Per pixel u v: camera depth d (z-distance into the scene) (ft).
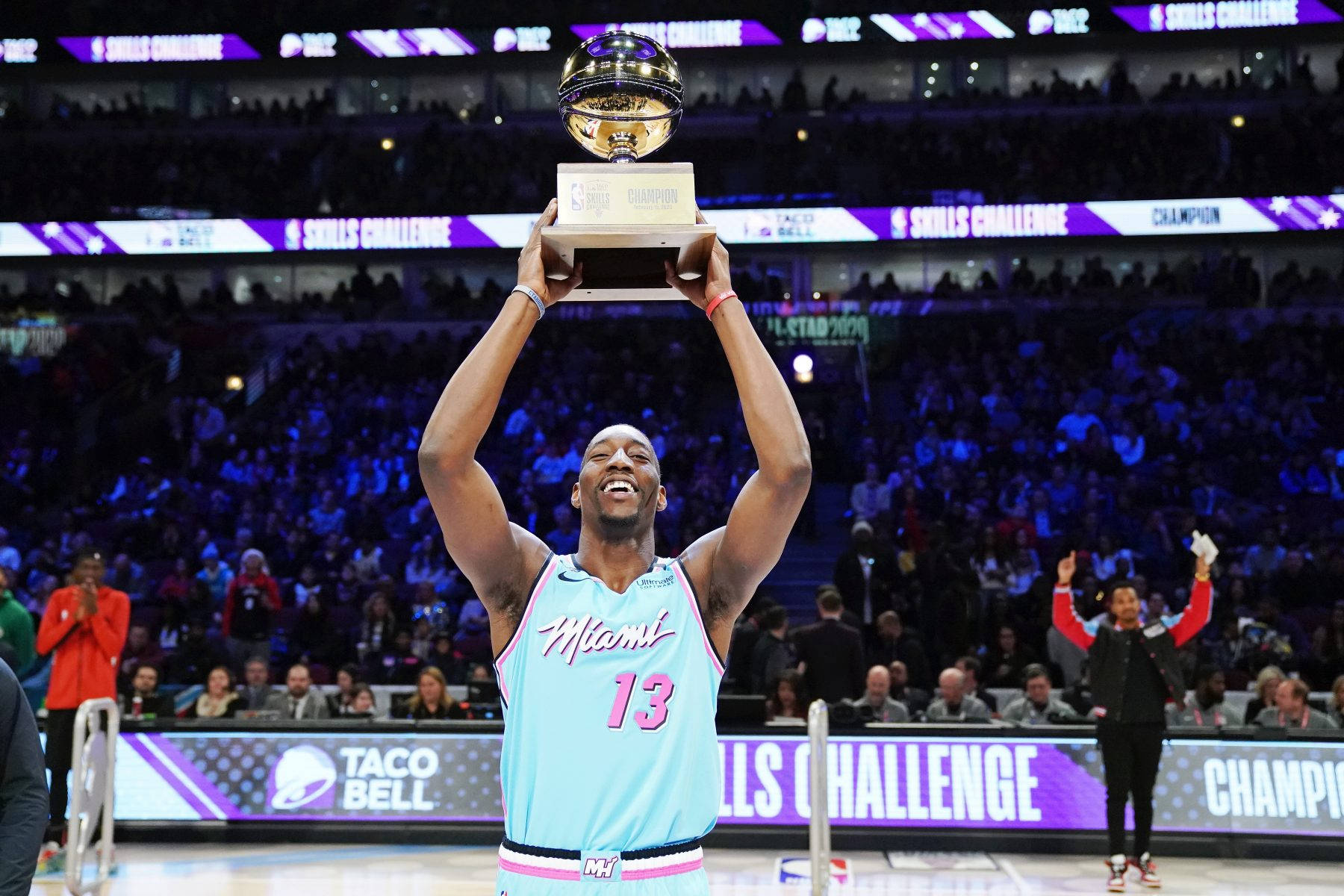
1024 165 69.87
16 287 76.18
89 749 22.98
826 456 56.80
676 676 8.11
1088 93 74.02
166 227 70.49
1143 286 68.08
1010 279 73.00
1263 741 27.22
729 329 8.29
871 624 40.93
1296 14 71.61
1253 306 66.80
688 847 7.98
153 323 69.36
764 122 72.64
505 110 78.59
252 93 79.92
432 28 77.10
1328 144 67.41
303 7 77.46
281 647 42.91
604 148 9.59
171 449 60.90
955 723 28.32
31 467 59.82
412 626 40.98
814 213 67.87
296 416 62.75
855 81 78.64
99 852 24.81
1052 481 52.26
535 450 56.85
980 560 45.57
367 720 29.09
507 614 8.40
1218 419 57.72
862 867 25.73
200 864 25.96
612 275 8.64
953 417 59.36
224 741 28.68
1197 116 71.41
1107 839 26.94
